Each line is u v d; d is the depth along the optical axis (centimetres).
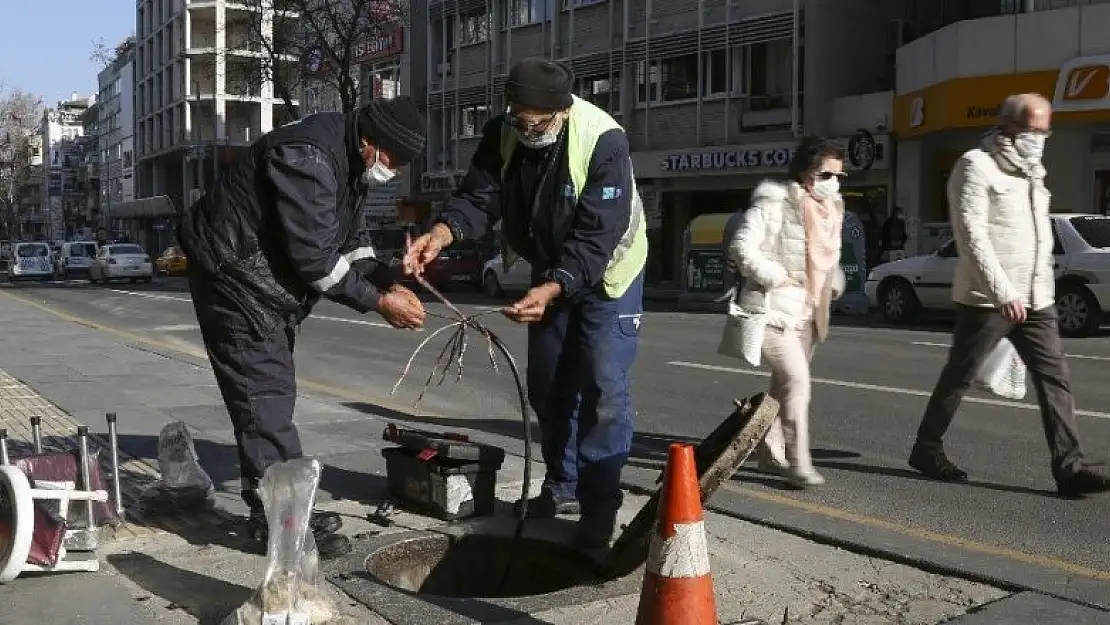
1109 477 560
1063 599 391
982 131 2230
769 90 2664
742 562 436
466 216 468
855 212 2492
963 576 420
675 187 2919
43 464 436
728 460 369
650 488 556
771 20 2606
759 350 566
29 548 388
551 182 436
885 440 722
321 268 402
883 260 2266
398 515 495
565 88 424
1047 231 561
